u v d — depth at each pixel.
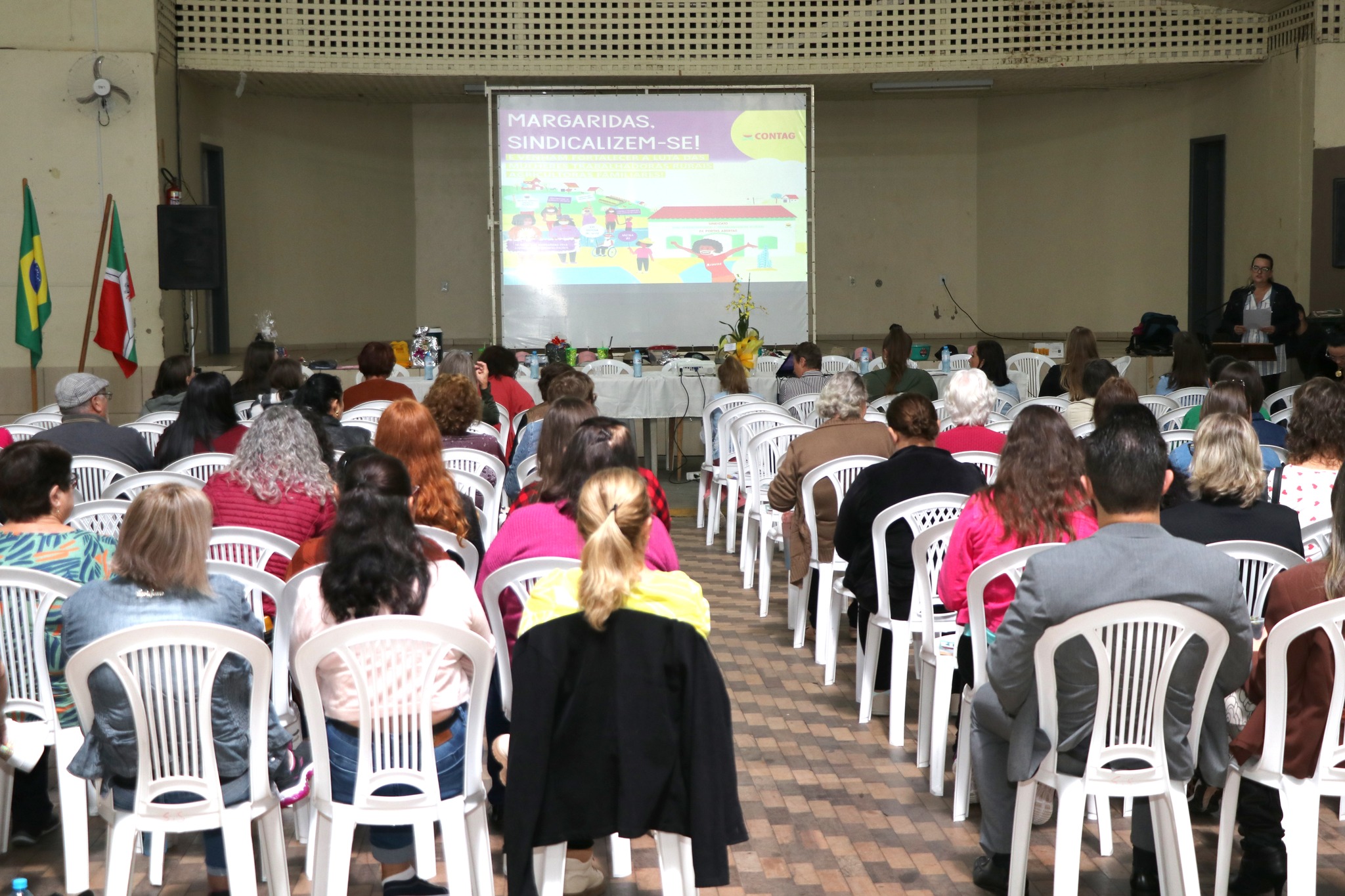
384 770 2.54
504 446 6.60
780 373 8.27
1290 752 2.59
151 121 10.39
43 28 10.25
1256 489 3.14
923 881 3.04
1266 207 11.62
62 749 2.95
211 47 11.16
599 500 2.37
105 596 2.60
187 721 2.55
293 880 3.08
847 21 11.81
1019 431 3.14
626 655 2.32
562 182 11.91
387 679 2.53
